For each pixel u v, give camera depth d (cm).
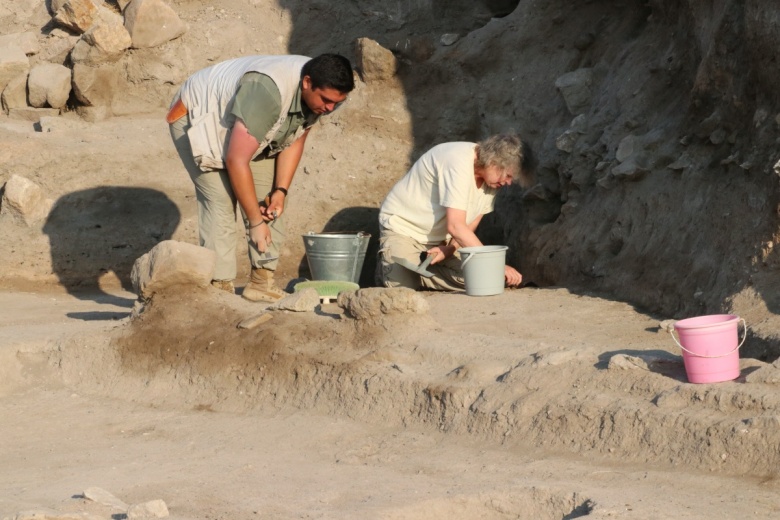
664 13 839
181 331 586
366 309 546
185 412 538
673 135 748
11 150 936
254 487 401
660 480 380
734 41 674
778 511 345
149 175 948
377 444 458
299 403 521
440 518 372
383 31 1083
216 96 605
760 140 633
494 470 409
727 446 385
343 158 982
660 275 669
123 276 884
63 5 1055
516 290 738
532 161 699
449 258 746
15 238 884
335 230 943
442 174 709
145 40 1040
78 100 1031
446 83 1012
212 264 615
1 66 1030
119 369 583
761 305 552
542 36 991
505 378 468
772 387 401
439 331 541
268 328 567
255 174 635
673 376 434
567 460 414
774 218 581
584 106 888
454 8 1094
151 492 397
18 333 634
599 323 614
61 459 461
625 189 756
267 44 1092
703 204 669
